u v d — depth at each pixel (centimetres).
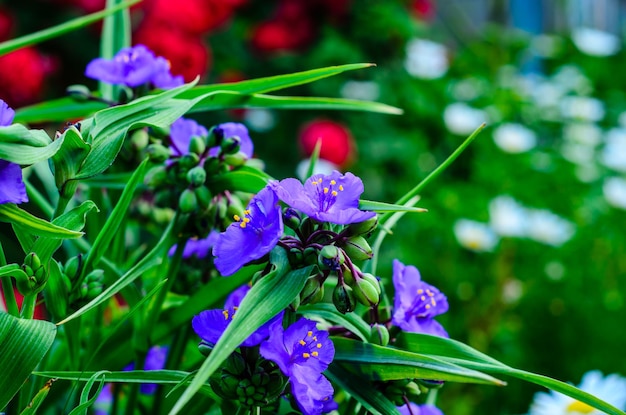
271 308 39
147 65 52
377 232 52
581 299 148
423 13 200
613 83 211
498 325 145
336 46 181
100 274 46
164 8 133
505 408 134
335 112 179
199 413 49
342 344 43
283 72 181
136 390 49
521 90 200
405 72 196
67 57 150
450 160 45
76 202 59
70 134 41
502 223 150
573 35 224
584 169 173
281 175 169
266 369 41
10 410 50
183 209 47
